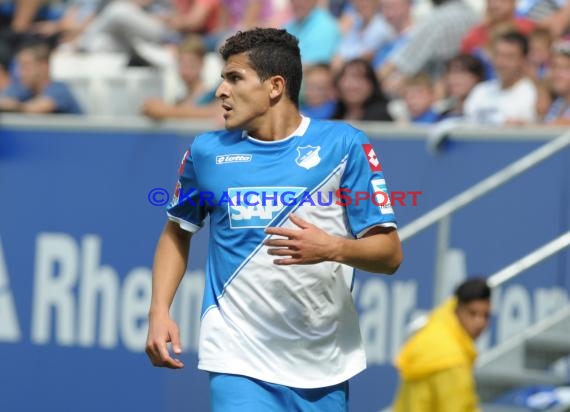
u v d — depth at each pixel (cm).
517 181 2742
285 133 1545
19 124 3173
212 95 3231
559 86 2891
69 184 3131
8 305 3183
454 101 2991
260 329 1550
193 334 2980
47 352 3150
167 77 3488
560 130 2708
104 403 3094
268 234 1517
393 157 2842
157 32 3816
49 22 4081
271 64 1535
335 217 1537
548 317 2716
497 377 2561
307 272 1531
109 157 3094
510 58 2894
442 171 2795
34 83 3391
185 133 3020
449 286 2792
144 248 3058
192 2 3806
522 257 2739
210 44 3719
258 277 1540
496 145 2752
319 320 1554
